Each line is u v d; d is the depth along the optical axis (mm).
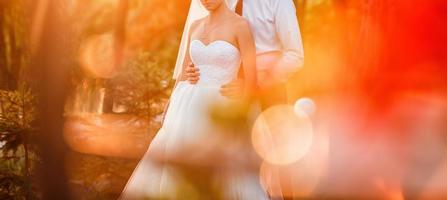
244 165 3844
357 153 3516
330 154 3699
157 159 4074
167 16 7289
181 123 3979
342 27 5266
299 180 3980
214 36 4211
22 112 4230
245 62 4195
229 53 4168
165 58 6699
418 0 3219
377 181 3330
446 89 3195
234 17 4234
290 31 4242
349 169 3463
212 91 4145
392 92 3393
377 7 3764
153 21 7062
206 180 990
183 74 4414
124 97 4996
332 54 5352
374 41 3770
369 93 3682
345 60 4516
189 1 7555
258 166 3939
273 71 4277
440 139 3168
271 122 4316
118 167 4508
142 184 3996
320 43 7816
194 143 3752
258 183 3930
